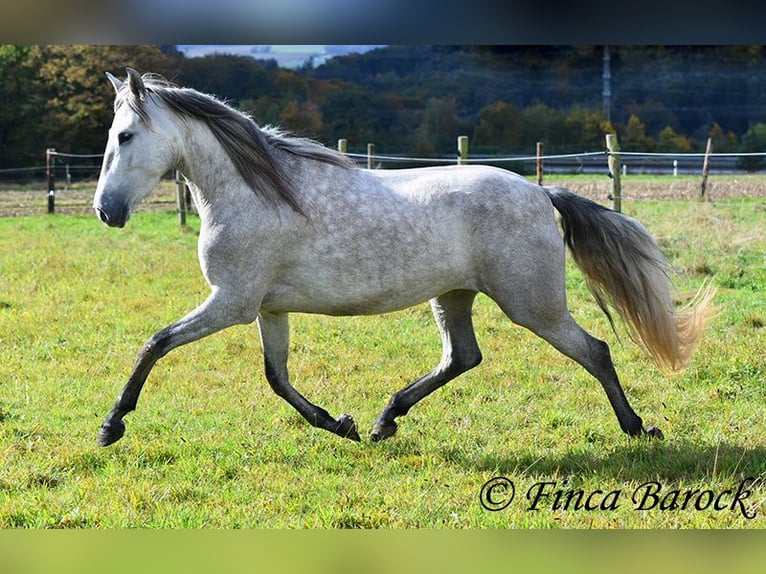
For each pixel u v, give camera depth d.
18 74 33.47
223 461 5.79
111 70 34.56
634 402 6.91
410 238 5.65
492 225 5.70
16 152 33.78
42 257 13.22
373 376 7.76
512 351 8.33
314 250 5.65
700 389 7.10
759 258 12.07
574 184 24.25
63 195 25.55
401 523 4.85
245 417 6.74
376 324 9.47
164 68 36.00
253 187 5.60
